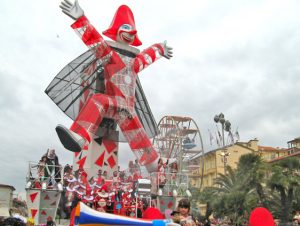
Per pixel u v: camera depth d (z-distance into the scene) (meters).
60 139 19.48
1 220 13.55
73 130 20.20
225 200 37.09
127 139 22.81
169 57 25.94
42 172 20.70
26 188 19.91
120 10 24.69
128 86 22.75
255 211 9.48
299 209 34.53
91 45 21.86
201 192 50.34
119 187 21.33
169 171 24.97
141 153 22.67
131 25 24.25
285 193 34.91
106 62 22.58
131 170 25.70
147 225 7.89
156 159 23.06
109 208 19.91
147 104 27.16
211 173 76.56
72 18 21.27
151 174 23.77
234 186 38.59
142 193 19.64
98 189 20.27
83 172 21.33
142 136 22.70
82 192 19.98
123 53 23.91
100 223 7.82
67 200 20.91
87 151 23.73
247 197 36.00
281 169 35.56
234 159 75.88
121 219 7.92
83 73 24.20
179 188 24.52
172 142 47.47
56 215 21.48
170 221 7.75
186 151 55.91
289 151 74.44
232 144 76.44
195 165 58.31
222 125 59.66
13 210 15.90
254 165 37.88
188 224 6.95
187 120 51.47
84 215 7.75
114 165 24.05
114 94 22.27
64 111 24.17
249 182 37.47
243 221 35.31
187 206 7.22
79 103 24.45
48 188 20.44
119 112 22.14
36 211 19.56
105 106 21.44
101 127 23.89
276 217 36.56
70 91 24.25
